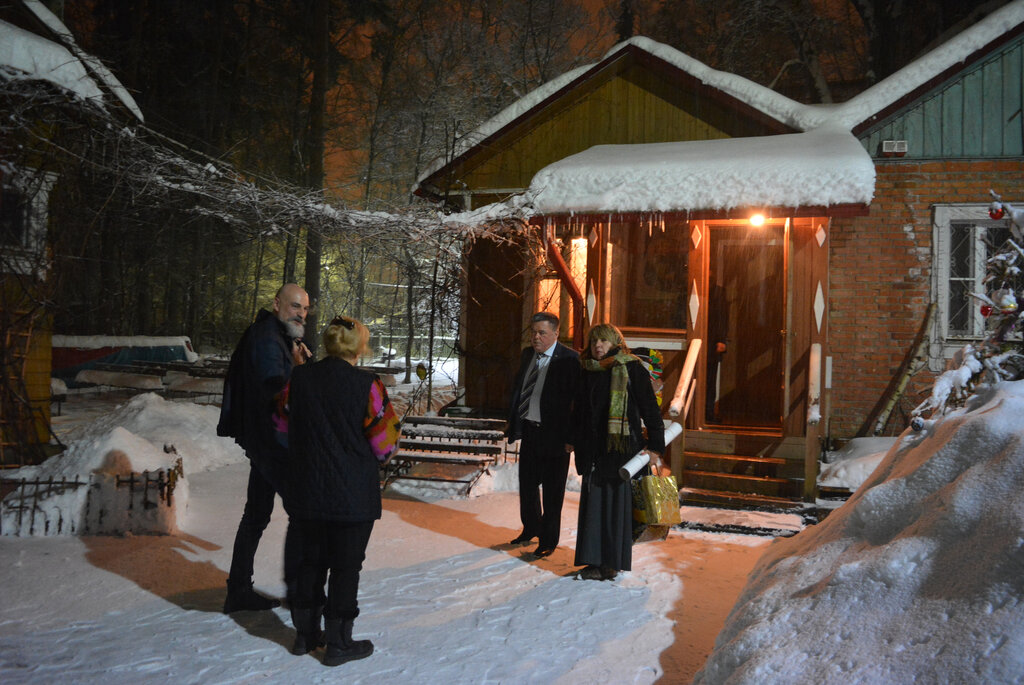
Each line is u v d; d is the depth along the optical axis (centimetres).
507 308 1180
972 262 1005
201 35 2838
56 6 1270
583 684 389
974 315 1005
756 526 714
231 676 393
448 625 464
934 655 284
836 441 1033
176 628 453
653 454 554
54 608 479
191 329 3109
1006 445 359
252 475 479
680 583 549
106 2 2589
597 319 936
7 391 761
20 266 786
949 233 1005
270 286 3338
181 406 1047
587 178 908
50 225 825
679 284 1042
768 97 1059
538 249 1018
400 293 2406
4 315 762
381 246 1081
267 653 421
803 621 346
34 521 625
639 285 1060
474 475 869
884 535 385
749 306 1012
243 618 471
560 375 615
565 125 1165
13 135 753
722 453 877
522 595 518
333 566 414
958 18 1925
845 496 825
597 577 552
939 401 473
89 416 1398
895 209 1020
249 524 479
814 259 839
